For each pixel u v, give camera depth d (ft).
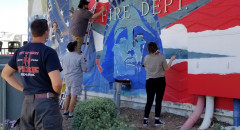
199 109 16.90
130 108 22.90
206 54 16.14
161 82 17.51
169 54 19.38
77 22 25.46
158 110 17.51
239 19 14.64
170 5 19.19
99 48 26.37
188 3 17.65
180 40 18.53
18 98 14.20
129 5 22.77
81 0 25.57
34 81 9.92
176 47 18.83
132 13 22.50
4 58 15.57
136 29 22.11
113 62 24.64
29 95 9.88
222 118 16.37
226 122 16.16
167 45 19.51
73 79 20.42
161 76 17.53
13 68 10.62
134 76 22.39
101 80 26.11
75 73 20.47
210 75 15.89
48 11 36.42
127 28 23.03
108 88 25.18
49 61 9.75
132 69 22.53
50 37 35.96
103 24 25.84
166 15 19.52
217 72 15.56
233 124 15.58
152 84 17.53
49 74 9.66
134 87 22.47
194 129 16.19
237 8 14.73
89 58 27.76
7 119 14.01
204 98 17.03
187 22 17.58
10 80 10.68
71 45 20.83
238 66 14.65
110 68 24.98
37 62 9.84
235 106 15.47
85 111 15.83
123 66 23.40
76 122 16.01
